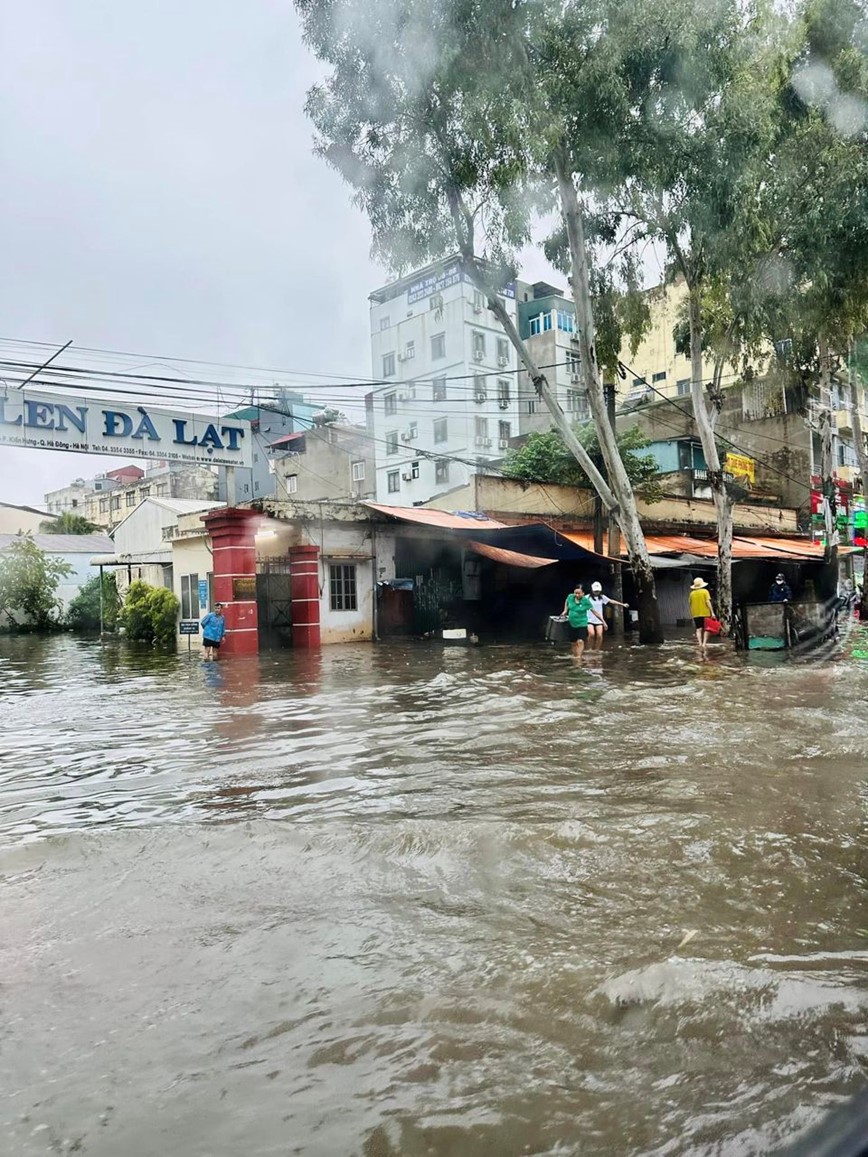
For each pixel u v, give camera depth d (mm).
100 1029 2539
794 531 34031
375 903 3572
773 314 17469
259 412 51969
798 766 5926
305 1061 2334
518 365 49438
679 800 5094
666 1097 2119
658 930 3197
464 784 5750
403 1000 2674
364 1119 2062
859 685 10305
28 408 16984
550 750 6852
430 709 9414
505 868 3971
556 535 19484
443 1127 2021
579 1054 2334
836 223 16062
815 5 16250
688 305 20203
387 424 50250
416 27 13836
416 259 16094
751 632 16156
